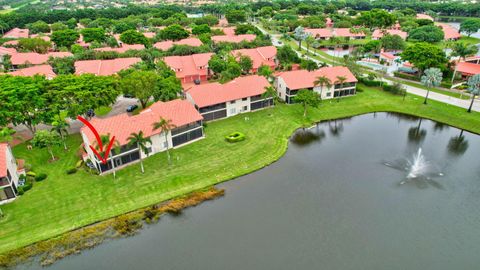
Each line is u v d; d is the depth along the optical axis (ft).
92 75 267.59
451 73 350.64
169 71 319.47
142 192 179.32
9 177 170.91
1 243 146.10
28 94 218.38
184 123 221.46
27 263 138.31
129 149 201.26
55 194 177.27
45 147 222.48
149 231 155.43
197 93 261.85
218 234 153.69
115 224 158.40
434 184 191.31
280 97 310.45
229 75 320.09
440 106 287.69
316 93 277.85
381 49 478.18
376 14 651.66
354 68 348.38
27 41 460.14
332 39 564.71
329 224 160.25
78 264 138.31
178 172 196.65
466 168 207.72
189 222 160.97
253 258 140.67
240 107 277.85
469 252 144.77
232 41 473.67
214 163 206.59
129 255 142.51
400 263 139.03
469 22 584.40
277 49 424.87
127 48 430.61
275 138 239.09
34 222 157.79
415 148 232.73
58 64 363.76
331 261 139.64
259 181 192.75
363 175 200.03
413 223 161.17
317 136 248.93
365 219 163.73
